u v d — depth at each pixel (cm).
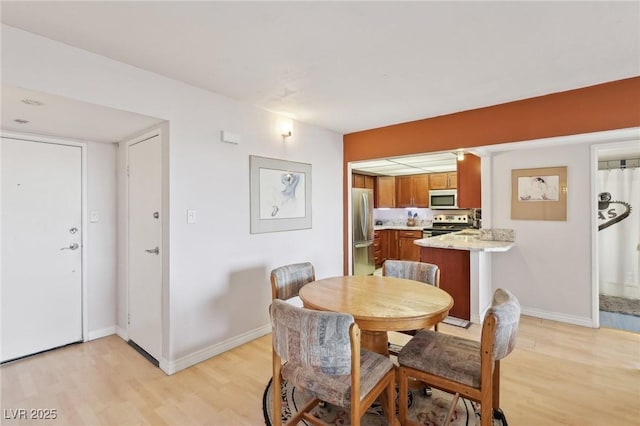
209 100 267
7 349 260
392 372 174
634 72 226
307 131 363
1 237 258
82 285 300
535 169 364
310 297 207
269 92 268
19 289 266
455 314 354
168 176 242
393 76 234
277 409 174
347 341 140
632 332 320
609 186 434
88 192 304
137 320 289
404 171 607
